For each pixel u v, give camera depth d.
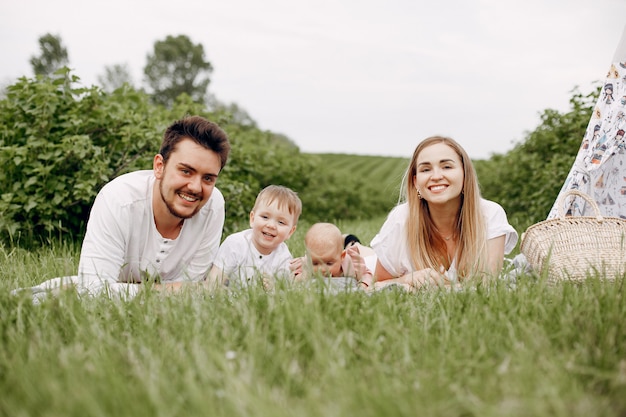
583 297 2.87
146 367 2.16
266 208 4.47
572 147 9.97
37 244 6.38
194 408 1.87
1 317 2.70
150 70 68.69
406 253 4.63
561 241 4.01
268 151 13.29
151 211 3.96
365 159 55.00
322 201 16.88
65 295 2.87
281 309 2.60
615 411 1.82
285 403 1.90
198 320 2.57
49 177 6.58
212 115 9.94
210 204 4.22
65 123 6.86
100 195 3.94
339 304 2.76
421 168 4.34
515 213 11.02
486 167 14.44
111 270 3.89
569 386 1.97
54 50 65.44
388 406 1.78
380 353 2.31
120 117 7.15
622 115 4.77
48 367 2.13
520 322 2.51
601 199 5.07
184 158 3.71
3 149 6.32
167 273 4.23
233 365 2.13
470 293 3.04
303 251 5.73
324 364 2.12
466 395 1.96
